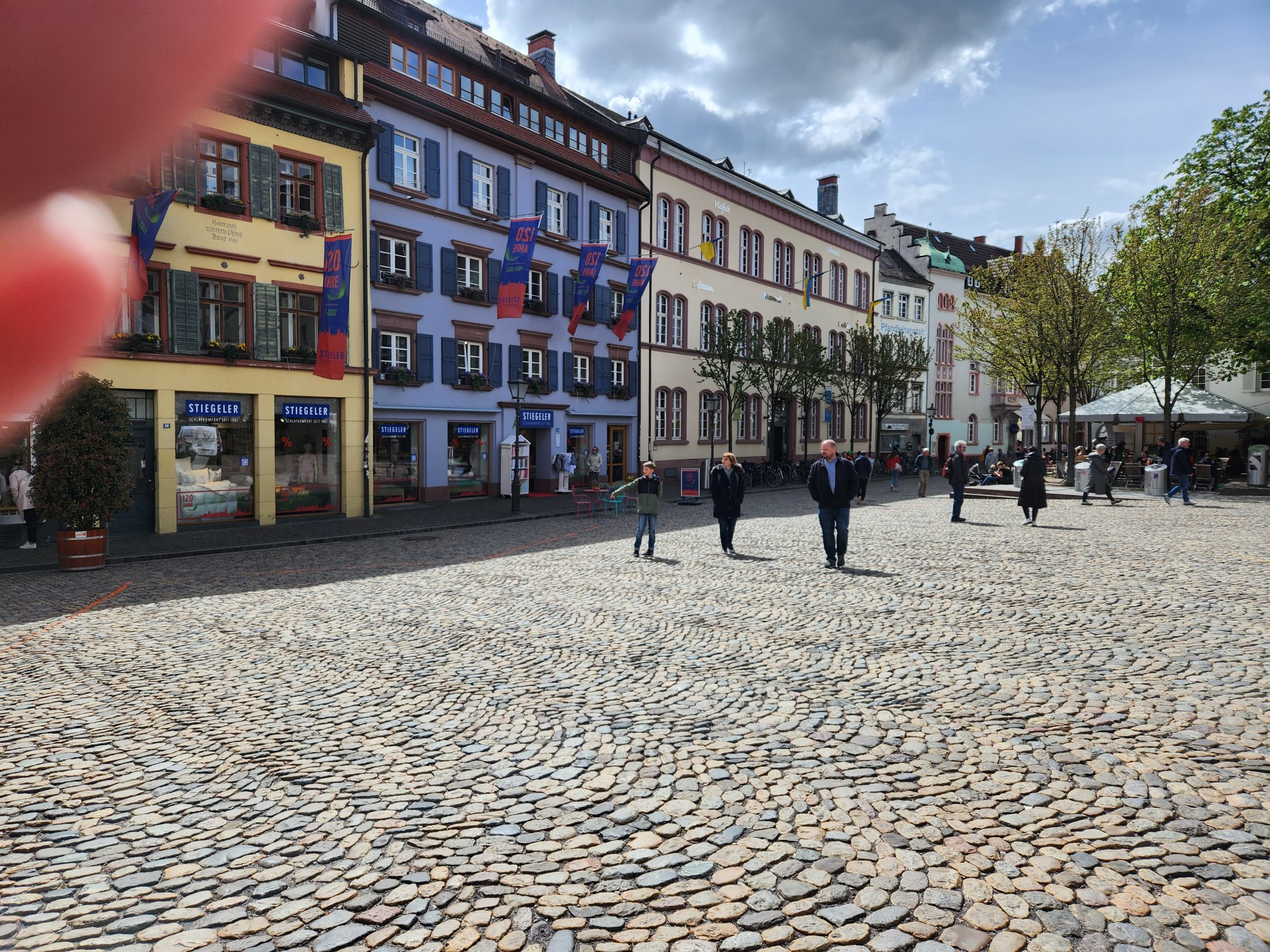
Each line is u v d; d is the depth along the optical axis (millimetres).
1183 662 7664
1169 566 12945
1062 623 9281
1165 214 29828
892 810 4832
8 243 494
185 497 18828
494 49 29891
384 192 23719
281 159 20547
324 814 4879
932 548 15352
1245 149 30219
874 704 6621
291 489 20938
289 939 3723
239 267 19469
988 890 4020
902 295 54469
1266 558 13586
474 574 13125
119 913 3922
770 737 5969
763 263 41781
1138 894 3971
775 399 37562
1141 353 33031
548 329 29859
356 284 22188
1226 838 4461
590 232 31891
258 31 537
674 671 7590
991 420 61812
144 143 506
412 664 7902
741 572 12961
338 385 21750
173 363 18359
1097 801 4906
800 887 4070
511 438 27719
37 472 13641
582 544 16844
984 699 6719
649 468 14867
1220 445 37156
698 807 4910
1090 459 24953
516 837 4590
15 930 3797
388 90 23438
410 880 4180
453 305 26078
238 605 10734
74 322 538
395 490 24656
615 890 4078
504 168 27906
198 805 5020
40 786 5281
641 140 33906
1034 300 34406
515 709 6625
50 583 12523
